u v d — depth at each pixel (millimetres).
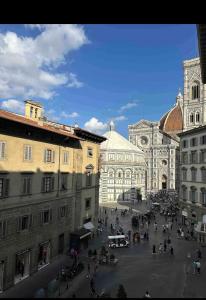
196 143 68188
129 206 105938
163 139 156625
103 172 120062
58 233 48000
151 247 53656
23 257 40156
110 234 63562
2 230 35844
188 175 71812
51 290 32625
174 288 35094
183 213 73250
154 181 150750
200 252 47656
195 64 134000
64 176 50156
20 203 38938
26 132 40188
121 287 18031
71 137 49938
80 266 41500
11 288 35719
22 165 39625
